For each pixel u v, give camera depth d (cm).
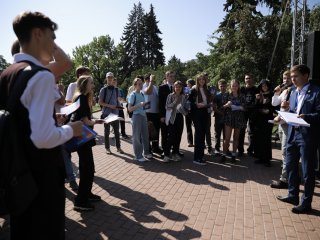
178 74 3834
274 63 1605
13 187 163
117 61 5544
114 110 784
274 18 1622
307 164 420
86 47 5488
